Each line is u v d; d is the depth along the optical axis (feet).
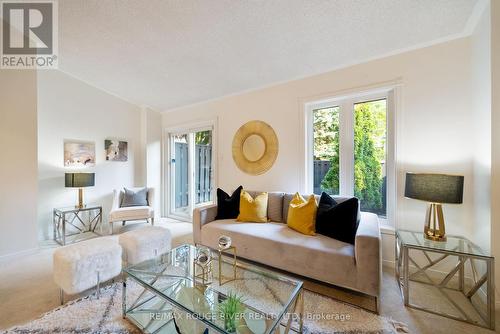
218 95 12.57
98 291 6.23
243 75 10.36
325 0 6.22
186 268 6.12
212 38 8.21
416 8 6.17
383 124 8.48
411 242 6.23
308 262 6.54
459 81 6.92
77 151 12.66
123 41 9.05
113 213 11.81
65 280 5.76
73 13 7.85
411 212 7.60
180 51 9.20
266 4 6.53
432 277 7.23
